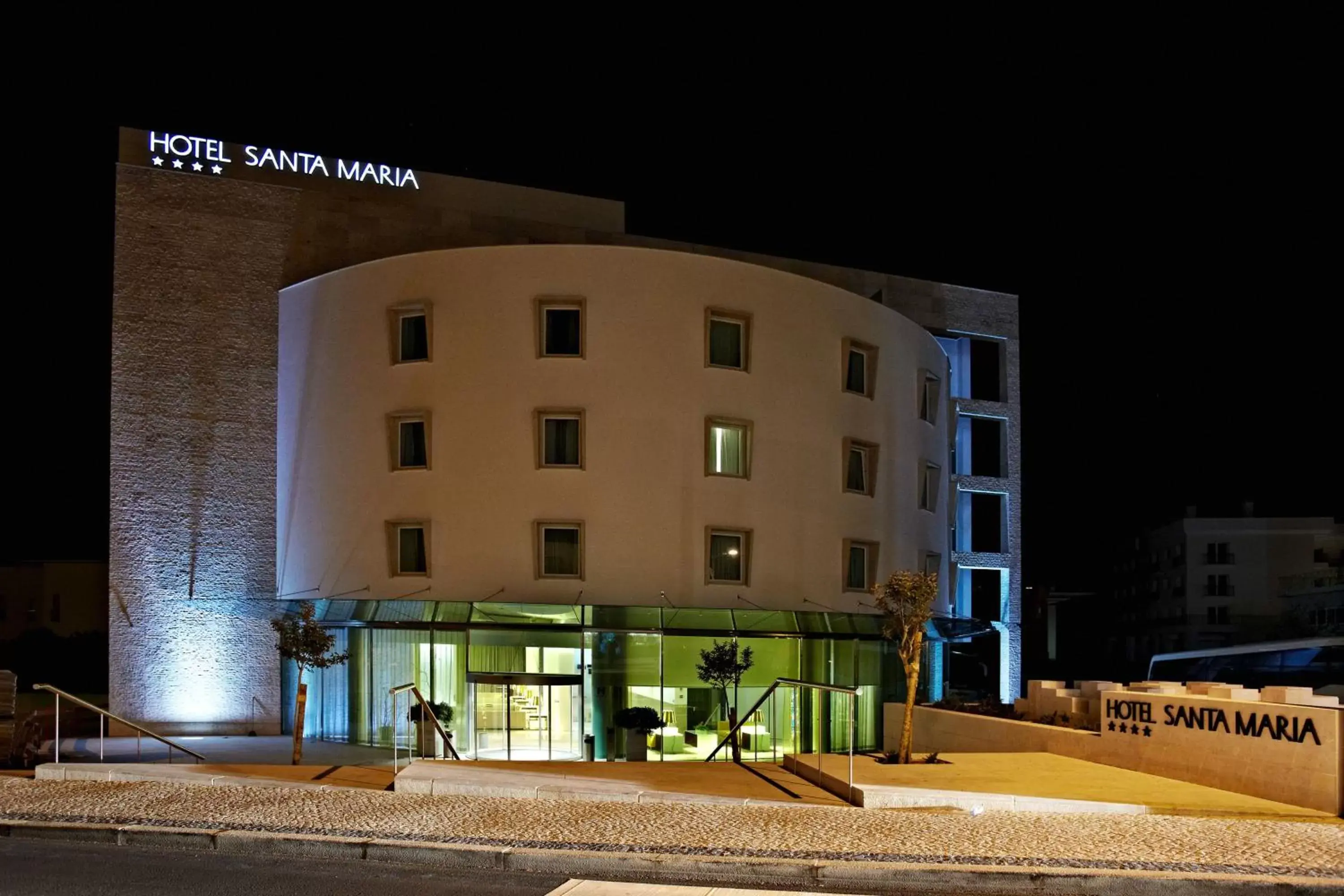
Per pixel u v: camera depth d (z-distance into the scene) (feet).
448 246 124.06
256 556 114.83
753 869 32.81
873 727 118.52
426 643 104.01
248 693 113.19
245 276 116.98
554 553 105.29
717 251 137.59
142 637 110.83
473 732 102.17
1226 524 310.45
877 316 122.52
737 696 106.42
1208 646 305.53
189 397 114.21
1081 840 36.32
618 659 104.01
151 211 114.73
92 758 88.28
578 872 33.40
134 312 113.29
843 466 116.47
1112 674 349.82
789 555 110.83
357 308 111.34
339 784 49.03
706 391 108.37
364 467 109.50
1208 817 41.29
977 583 159.02
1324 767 42.09
